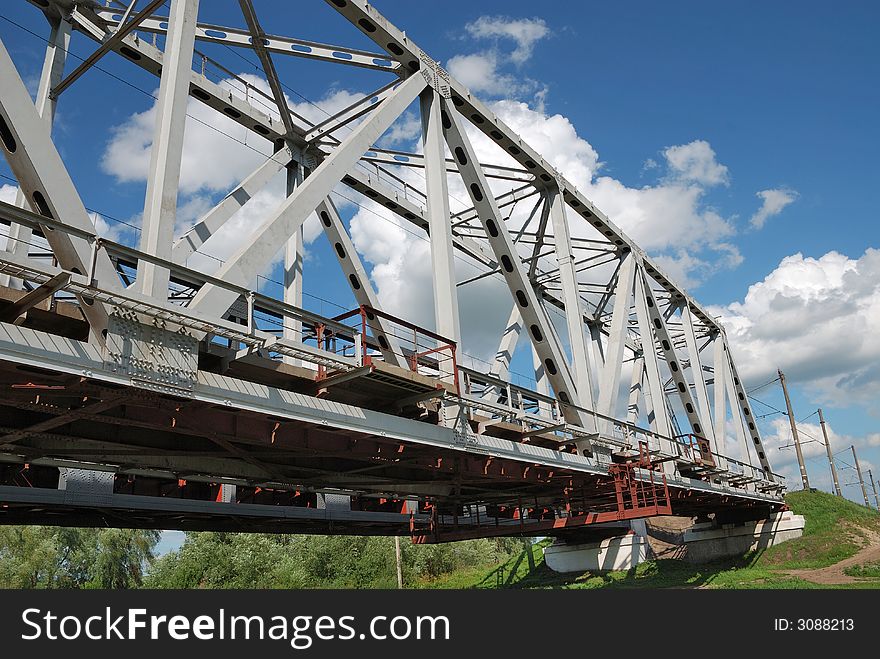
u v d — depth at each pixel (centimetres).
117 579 5812
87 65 1758
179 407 1141
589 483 2469
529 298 2227
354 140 1691
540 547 6419
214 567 6166
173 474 1955
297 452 1556
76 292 965
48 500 1970
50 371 954
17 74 1027
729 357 4944
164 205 1180
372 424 1451
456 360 1753
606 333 4881
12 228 1769
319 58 2062
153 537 6250
